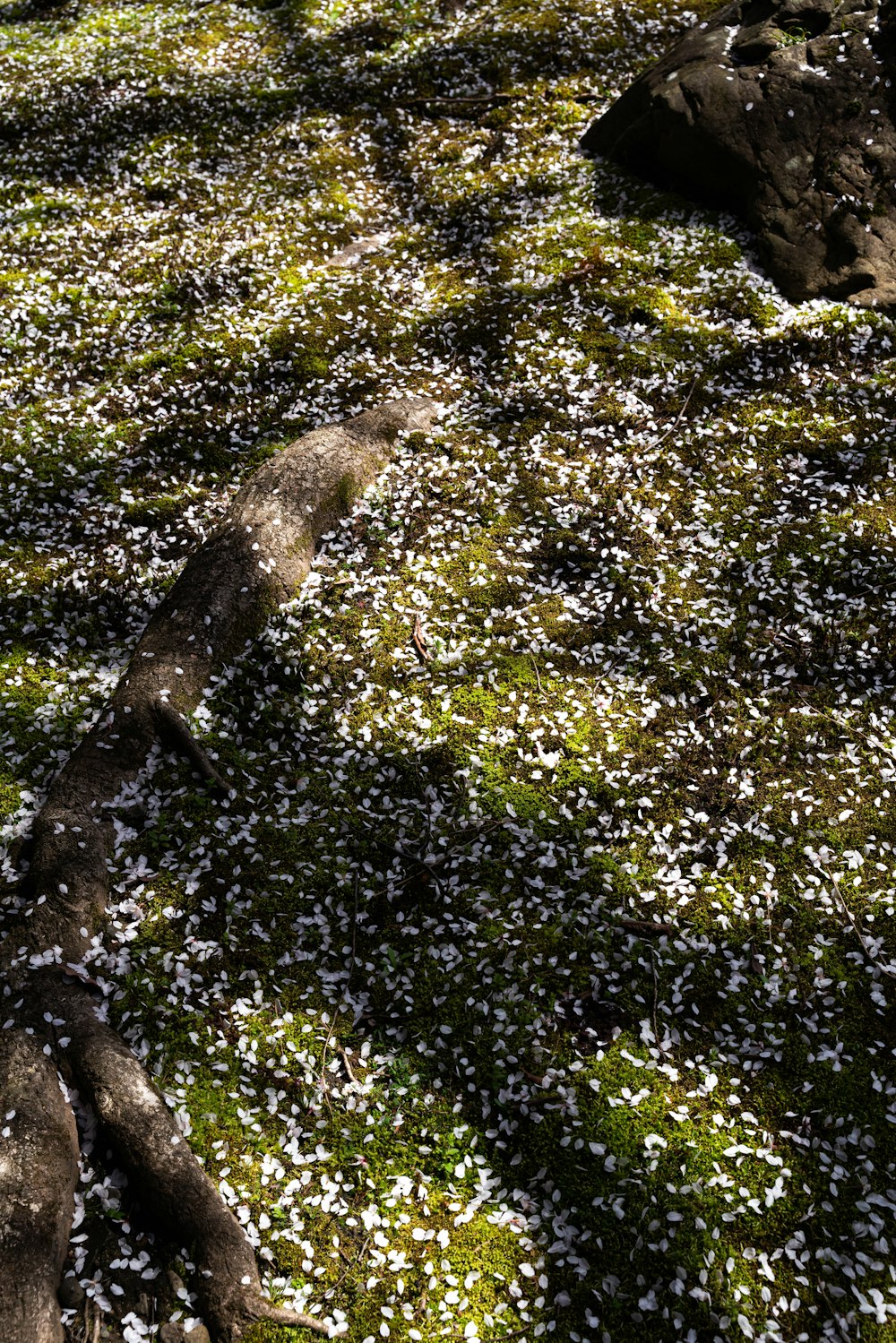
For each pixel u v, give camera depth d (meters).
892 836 2.38
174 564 2.77
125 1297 2.02
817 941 2.28
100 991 2.22
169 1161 2.06
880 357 3.04
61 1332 1.97
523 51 4.62
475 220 3.71
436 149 4.20
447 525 2.81
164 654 2.54
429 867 2.36
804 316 3.12
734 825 2.41
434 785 2.45
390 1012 2.23
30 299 3.46
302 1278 2.03
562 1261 2.04
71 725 2.51
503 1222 2.07
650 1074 2.17
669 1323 2.00
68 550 2.81
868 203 3.13
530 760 2.48
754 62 3.38
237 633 2.59
